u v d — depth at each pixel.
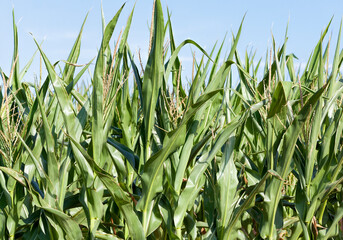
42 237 2.02
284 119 2.06
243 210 2.04
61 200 1.98
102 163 1.94
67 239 1.98
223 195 2.10
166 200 2.03
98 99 1.84
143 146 2.04
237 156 2.51
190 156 2.06
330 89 2.16
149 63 1.88
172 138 1.82
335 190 2.22
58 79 1.88
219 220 2.10
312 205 2.12
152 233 2.15
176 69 2.54
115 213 2.36
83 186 2.00
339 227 2.40
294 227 2.30
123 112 2.23
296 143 2.16
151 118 1.94
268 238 2.11
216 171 2.17
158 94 2.03
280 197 2.13
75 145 1.84
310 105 1.88
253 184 2.39
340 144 2.43
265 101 2.07
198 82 2.13
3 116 2.18
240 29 2.17
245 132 2.62
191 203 2.07
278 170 2.05
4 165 2.06
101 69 1.83
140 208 1.95
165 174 2.03
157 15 1.75
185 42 2.09
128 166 2.28
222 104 2.27
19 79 2.48
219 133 2.18
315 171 2.34
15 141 2.03
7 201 2.03
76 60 2.43
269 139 2.09
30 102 2.60
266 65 2.91
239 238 2.20
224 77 2.18
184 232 2.42
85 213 1.98
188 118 1.82
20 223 2.19
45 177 1.93
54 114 2.13
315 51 2.90
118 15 1.77
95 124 1.88
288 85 1.95
